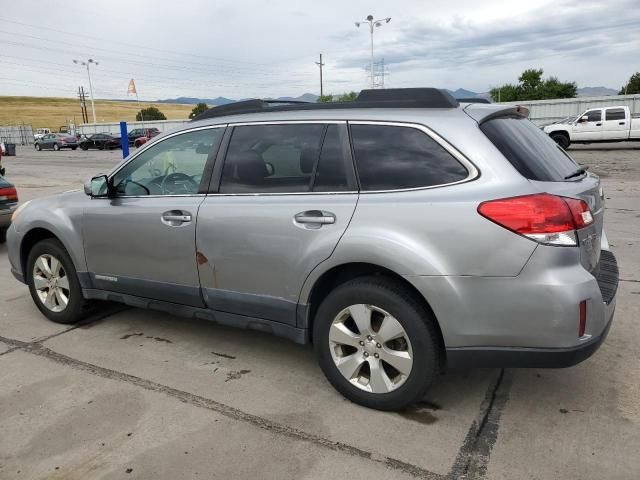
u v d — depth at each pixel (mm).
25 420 3213
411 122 3117
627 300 4926
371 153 3186
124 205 4117
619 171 15758
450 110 3119
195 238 3711
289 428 3078
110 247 4215
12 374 3811
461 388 3488
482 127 3002
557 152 3457
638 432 2955
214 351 4145
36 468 2777
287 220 3320
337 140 3303
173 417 3211
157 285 4008
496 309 2797
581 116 23625
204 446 2922
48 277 4750
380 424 3098
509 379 3590
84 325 4730
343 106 3387
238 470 2721
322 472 2693
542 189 2812
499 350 2850
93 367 3898
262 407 3312
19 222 4844
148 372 3807
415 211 2936
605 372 3631
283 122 3521
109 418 3211
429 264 2869
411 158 3074
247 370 3816
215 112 3930
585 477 2611
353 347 3270
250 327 3654
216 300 3729
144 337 4434
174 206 3828
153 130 45531
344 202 3162
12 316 5016
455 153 2959
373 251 2994
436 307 2895
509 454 2799
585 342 2771
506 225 2730
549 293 2691
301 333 3432
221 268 3635
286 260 3348
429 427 3059
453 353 2934
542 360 2783
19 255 4902
